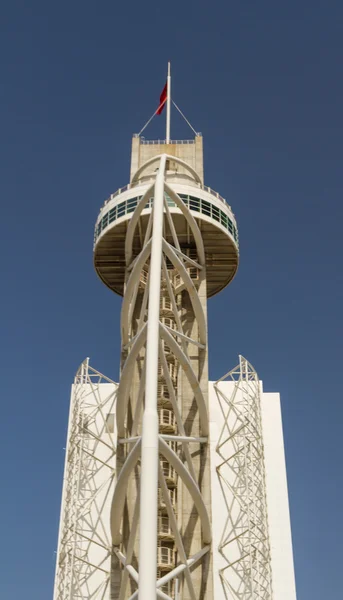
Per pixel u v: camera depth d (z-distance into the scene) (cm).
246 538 5106
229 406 5597
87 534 5266
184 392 4972
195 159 5878
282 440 5728
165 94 6094
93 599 5000
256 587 4631
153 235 3888
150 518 3003
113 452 5397
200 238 5084
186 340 4703
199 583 4309
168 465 4769
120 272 5672
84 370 5684
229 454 5591
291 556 5225
